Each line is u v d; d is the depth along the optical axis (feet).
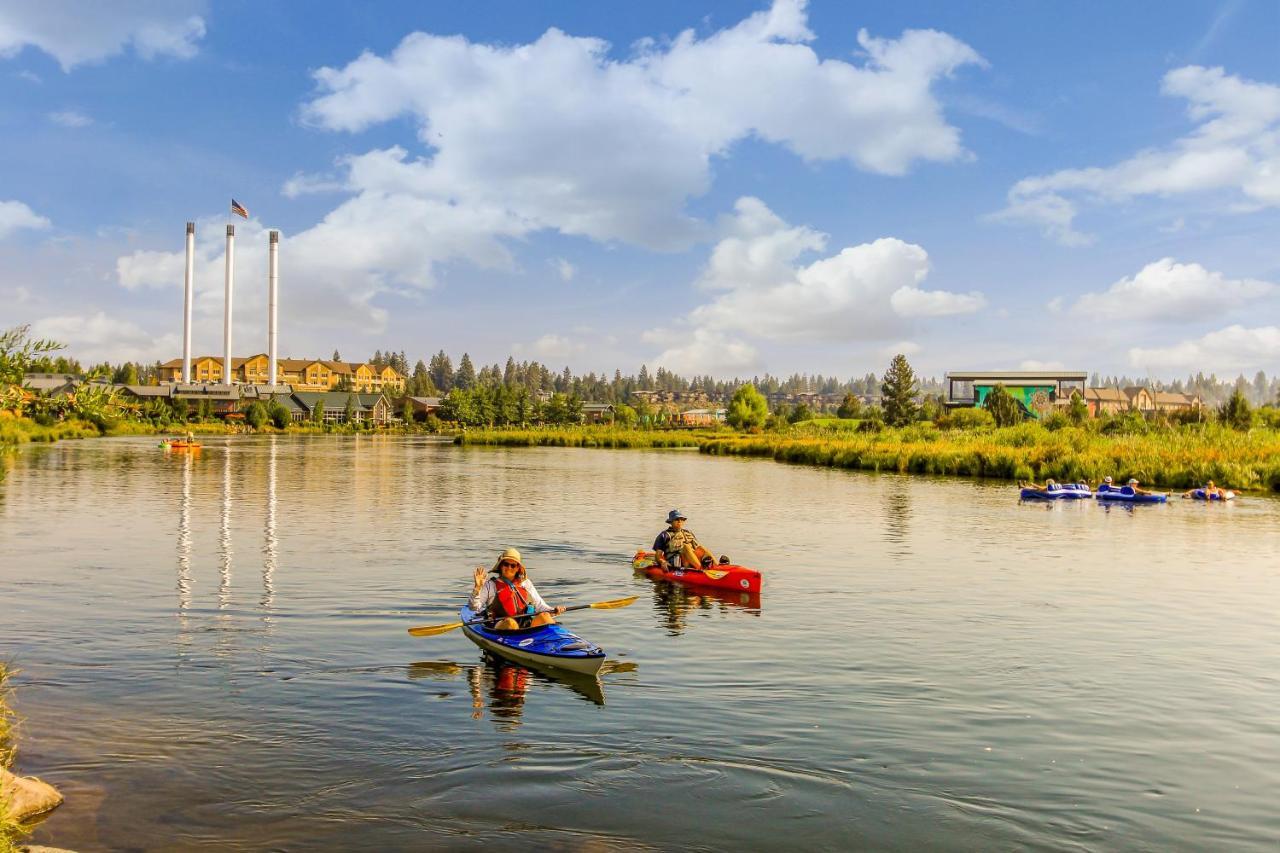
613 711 32.09
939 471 165.37
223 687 34.58
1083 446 165.48
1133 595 53.42
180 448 234.79
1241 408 224.12
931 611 48.83
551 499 112.37
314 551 68.69
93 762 27.07
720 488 131.64
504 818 23.85
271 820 23.52
